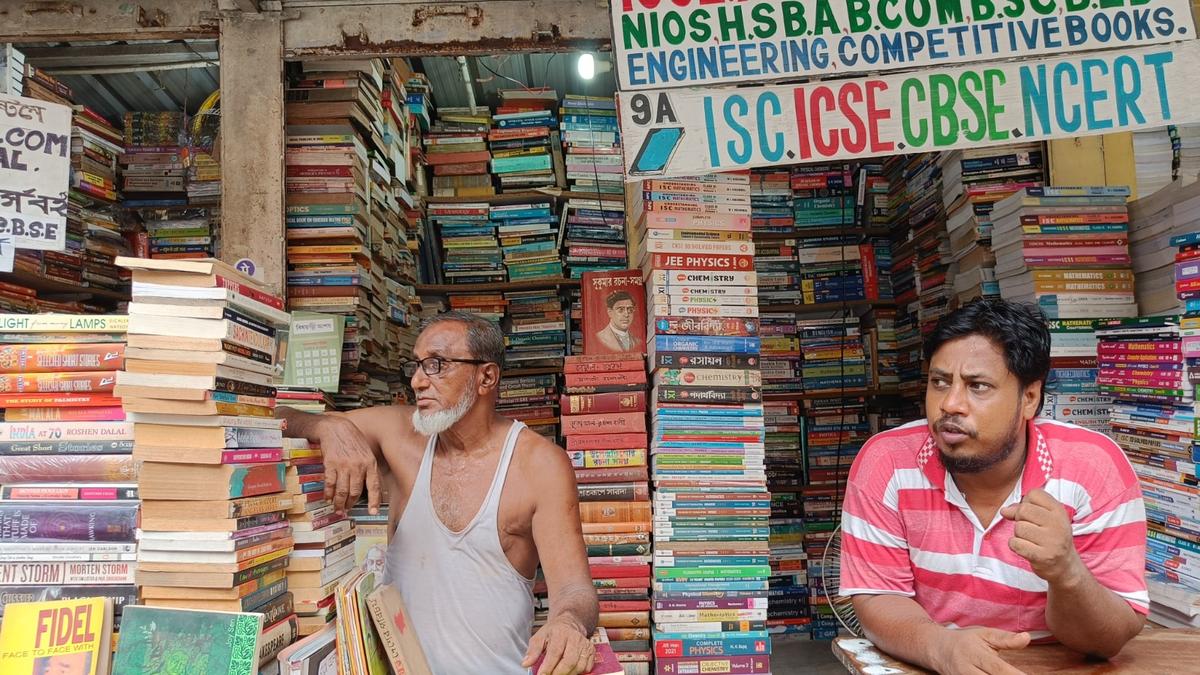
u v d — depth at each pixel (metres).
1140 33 2.25
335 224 3.08
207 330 1.53
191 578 1.52
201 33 2.86
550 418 4.73
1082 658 1.17
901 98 2.30
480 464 1.86
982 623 1.36
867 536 1.42
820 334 4.61
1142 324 2.37
